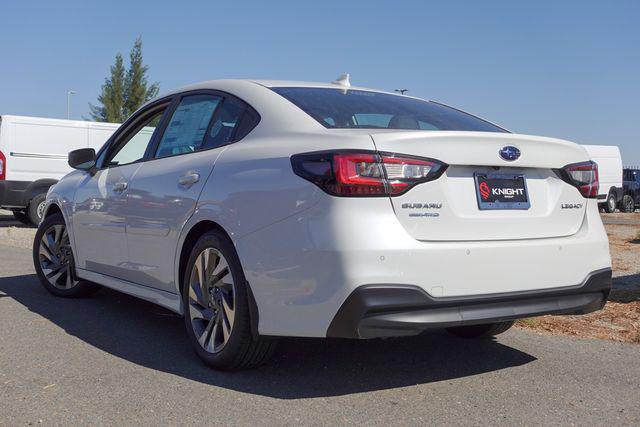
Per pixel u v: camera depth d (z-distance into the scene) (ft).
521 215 11.59
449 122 13.71
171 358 13.34
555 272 11.63
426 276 10.30
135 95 141.38
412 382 12.16
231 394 11.25
